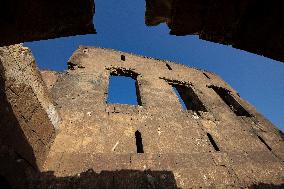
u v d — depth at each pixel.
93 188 4.75
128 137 6.28
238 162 6.70
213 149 6.89
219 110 9.22
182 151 6.38
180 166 5.88
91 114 6.68
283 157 7.57
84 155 5.41
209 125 7.99
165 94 8.83
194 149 6.61
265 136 8.53
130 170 5.35
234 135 7.96
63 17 2.13
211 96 10.21
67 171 4.95
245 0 1.90
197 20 2.19
